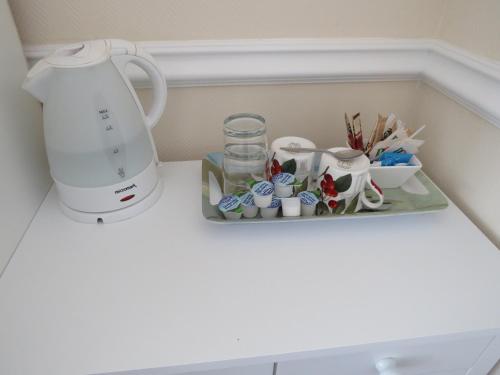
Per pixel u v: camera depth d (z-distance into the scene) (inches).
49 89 20.9
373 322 18.9
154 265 21.8
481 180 25.7
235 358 17.3
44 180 27.2
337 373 20.3
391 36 28.7
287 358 17.7
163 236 23.9
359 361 19.8
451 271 21.9
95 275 21.1
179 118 30.7
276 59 28.0
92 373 16.7
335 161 24.3
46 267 21.5
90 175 22.5
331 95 31.1
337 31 28.1
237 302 19.7
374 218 25.8
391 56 29.1
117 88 21.9
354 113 32.3
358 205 25.1
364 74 29.4
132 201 24.8
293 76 28.7
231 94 29.9
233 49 27.1
